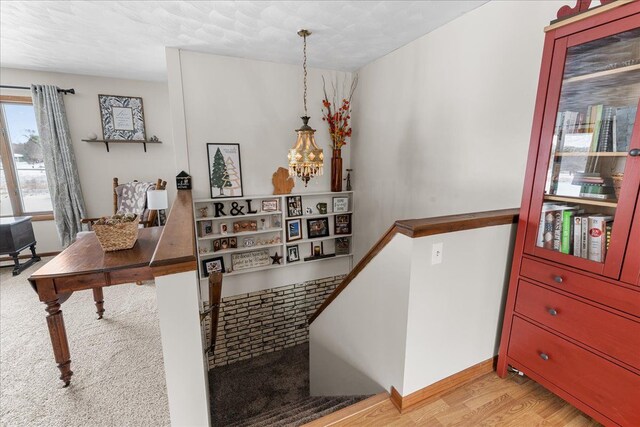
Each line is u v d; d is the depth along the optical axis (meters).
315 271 4.13
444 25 2.48
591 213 1.38
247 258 3.70
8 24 2.52
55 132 4.10
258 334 3.87
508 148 2.05
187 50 3.10
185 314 1.14
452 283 1.55
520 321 1.62
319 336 2.56
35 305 3.29
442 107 2.57
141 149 4.64
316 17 2.37
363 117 3.74
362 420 1.46
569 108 1.35
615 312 1.23
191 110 3.20
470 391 1.65
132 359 2.45
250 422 2.30
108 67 3.83
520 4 1.90
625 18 1.10
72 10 2.26
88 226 4.39
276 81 3.54
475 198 2.32
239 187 3.54
